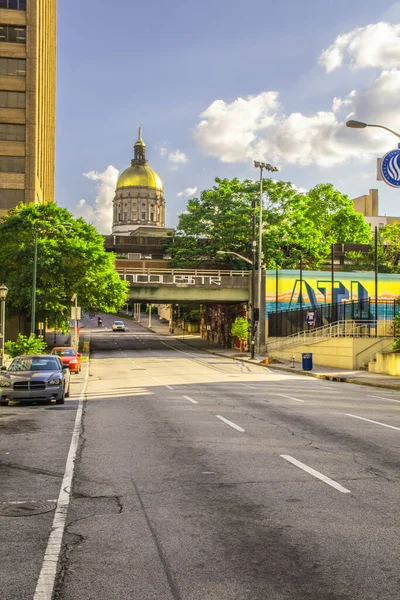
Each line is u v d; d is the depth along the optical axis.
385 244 91.56
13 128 64.94
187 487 8.75
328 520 7.15
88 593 5.14
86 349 63.06
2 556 6.02
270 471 9.78
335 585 5.30
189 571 5.61
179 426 14.77
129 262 90.31
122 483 9.02
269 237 73.88
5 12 65.12
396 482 9.05
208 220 75.19
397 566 5.72
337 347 41.69
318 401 21.08
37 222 51.31
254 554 6.04
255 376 35.19
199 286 65.06
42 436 13.38
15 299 50.53
